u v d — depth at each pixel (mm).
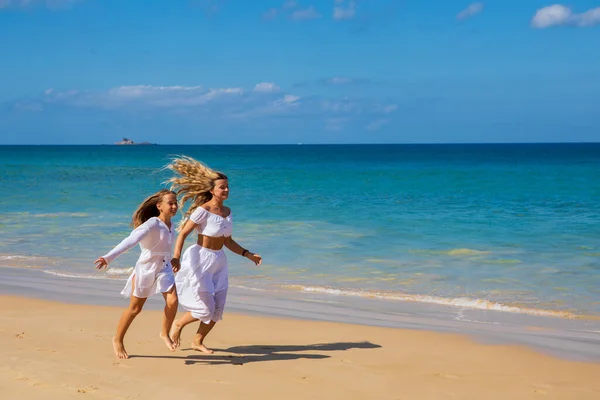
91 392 4723
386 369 5703
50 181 37031
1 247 13289
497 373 5688
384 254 12453
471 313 8328
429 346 6602
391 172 50281
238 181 38406
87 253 12672
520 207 21641
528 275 10531
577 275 10484
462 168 57719
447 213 19672
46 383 4891
